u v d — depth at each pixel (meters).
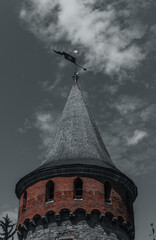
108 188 34.56
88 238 31.09
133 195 36.53
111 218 32.75
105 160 36.78
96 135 39.41
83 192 33.00
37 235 32.25
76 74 45.62
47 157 37.56
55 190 33.31
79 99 42.38
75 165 33.84
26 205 34.28
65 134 38.50
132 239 34.28
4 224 42.16
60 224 31.92
